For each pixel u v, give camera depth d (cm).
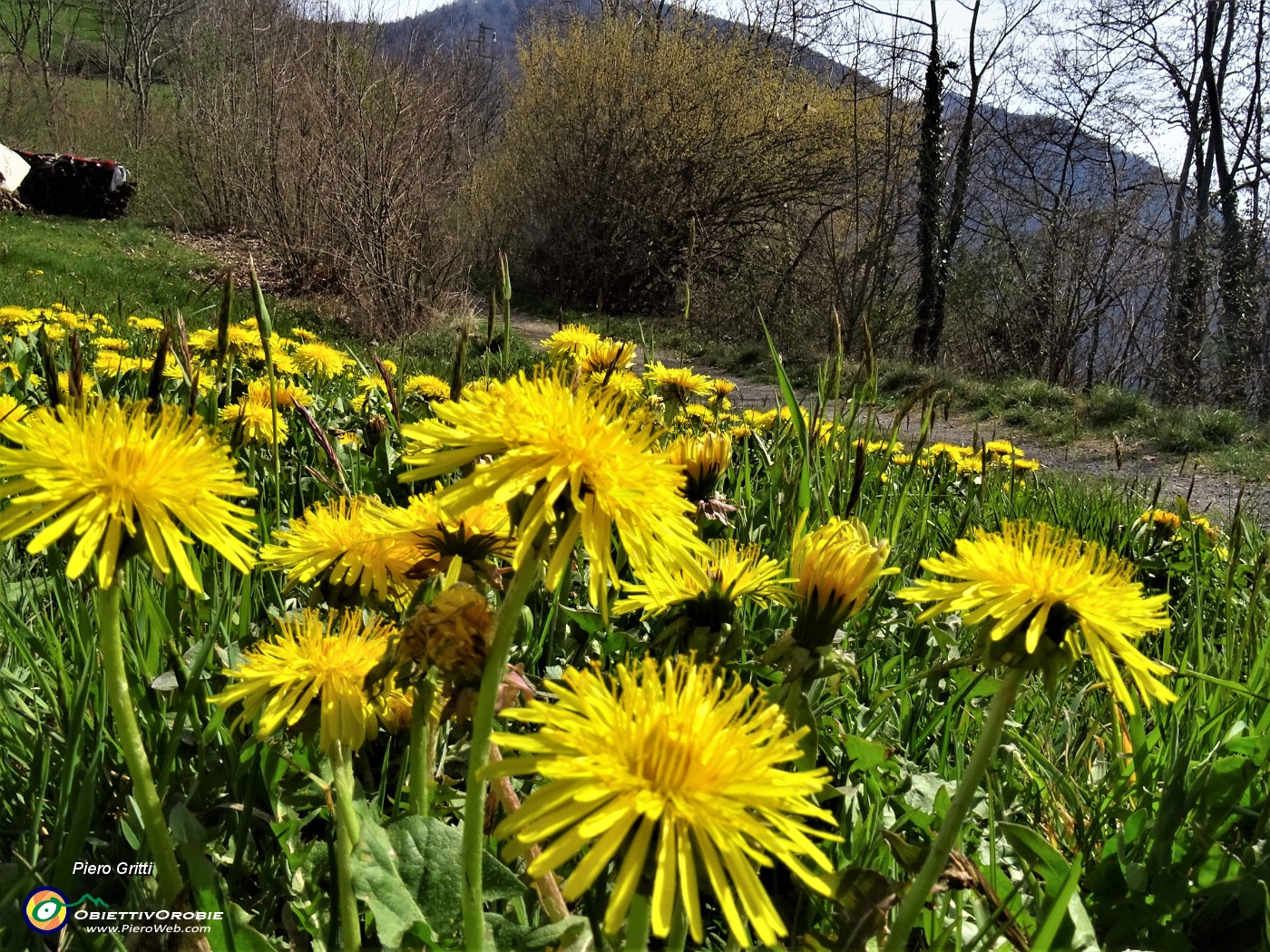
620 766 72
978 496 431
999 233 2377
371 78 1557
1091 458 1105
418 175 1429
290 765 137
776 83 2262
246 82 2066
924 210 1894
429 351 1152
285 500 264
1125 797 164
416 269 1391
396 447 327
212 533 93
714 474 201
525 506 91
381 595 116
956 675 205
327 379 488
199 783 131
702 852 71
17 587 195
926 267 1927
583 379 244
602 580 85
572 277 2295
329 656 110
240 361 390
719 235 2244
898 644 236
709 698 81
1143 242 2336
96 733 122
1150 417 1220
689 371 322
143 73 3919
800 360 1538
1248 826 147
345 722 107
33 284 1206
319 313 1397
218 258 1802
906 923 101
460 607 98
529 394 94
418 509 119
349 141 1433
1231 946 128
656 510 90
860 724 184
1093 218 2342
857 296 1401
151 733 140
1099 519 418
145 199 2459
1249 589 328
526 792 146
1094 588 102
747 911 70
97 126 3481
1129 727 182
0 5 4731
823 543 130
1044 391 1338
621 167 2242
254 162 1855
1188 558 367
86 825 112
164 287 1422
